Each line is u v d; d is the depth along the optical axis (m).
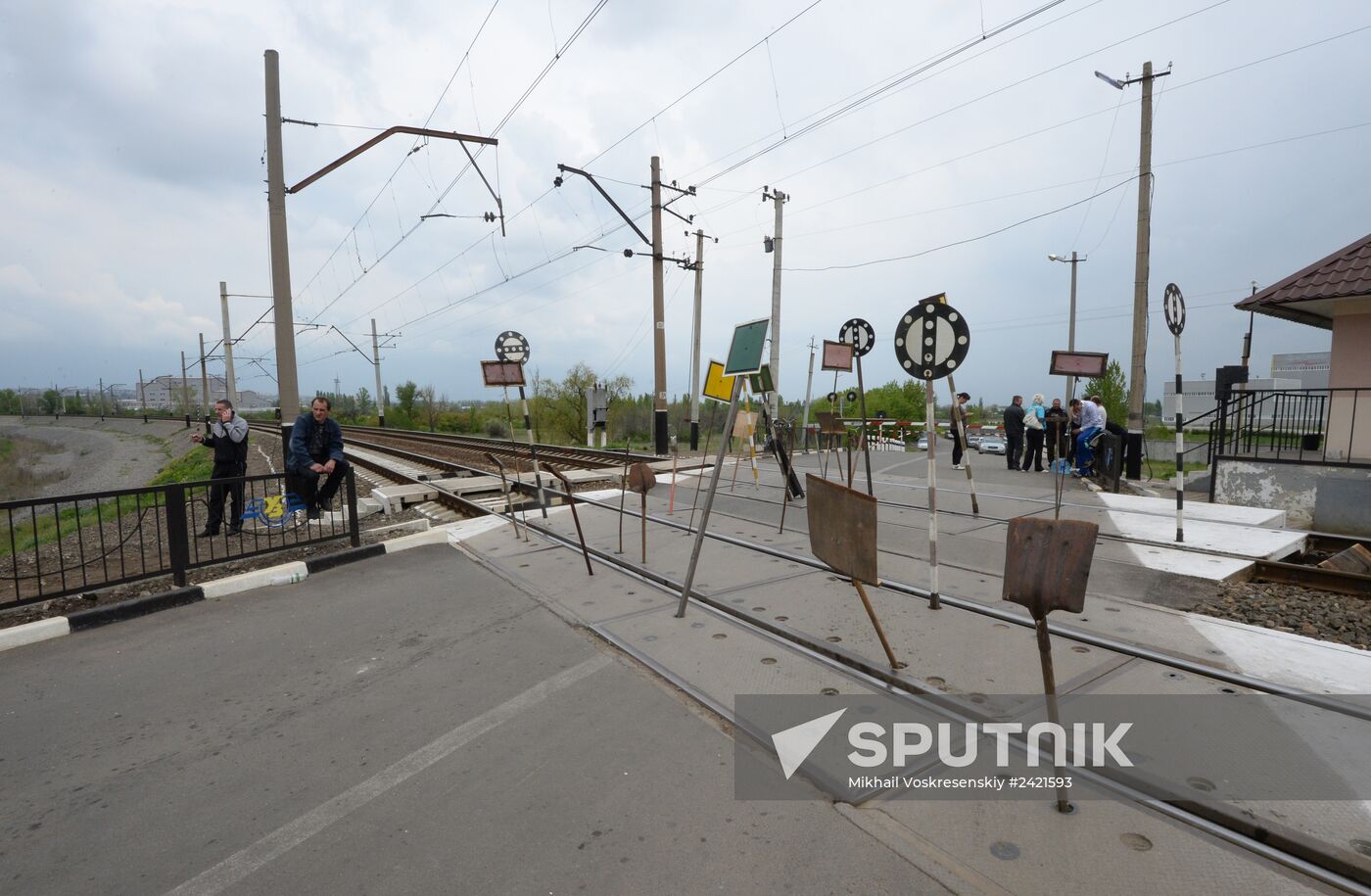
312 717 3.82
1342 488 8.96
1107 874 2.30
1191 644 4.12
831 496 3.89
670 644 4.58
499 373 9.19
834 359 8.49
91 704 4.10
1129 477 15.19
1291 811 2.53
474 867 2.52
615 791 2.96
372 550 7.67
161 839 2.78
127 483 37.41
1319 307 10.36
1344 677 3.63
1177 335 6.72
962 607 5.02
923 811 2.70
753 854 2.51
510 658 4.55
